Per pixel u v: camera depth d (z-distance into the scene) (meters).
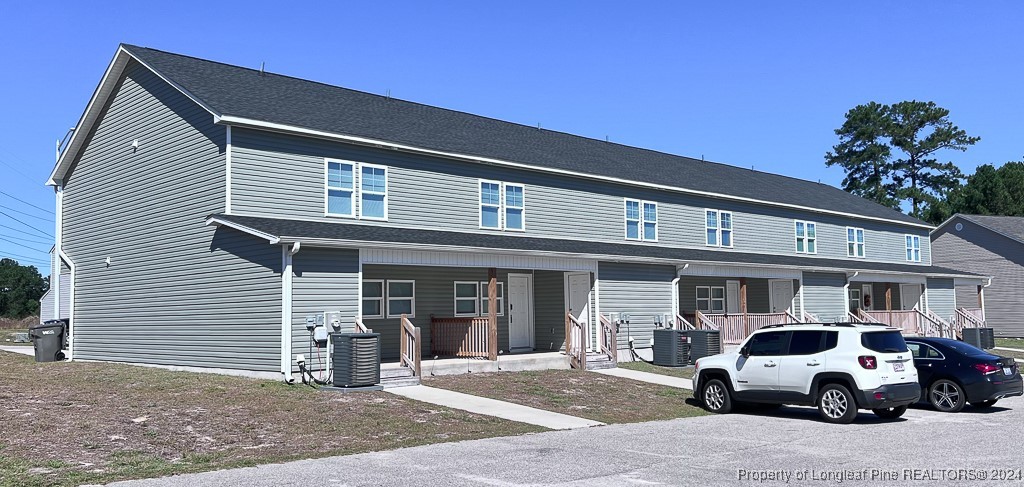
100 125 24.47
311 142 20.55
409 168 22.34
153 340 21.56
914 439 12.70
